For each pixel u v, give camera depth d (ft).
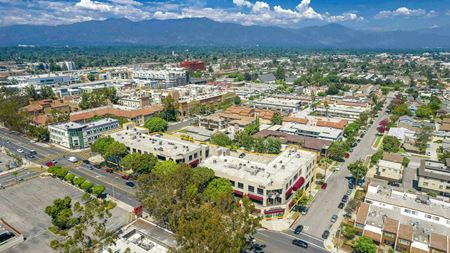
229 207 284.61
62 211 308.60
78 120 654.94
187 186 320.09
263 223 331.77
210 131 645.92
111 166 472.44
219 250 217.97
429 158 525.34
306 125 651.25
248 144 537.24
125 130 545.44
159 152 434.71
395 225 294.25
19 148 556.10
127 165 408.05
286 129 625.41
